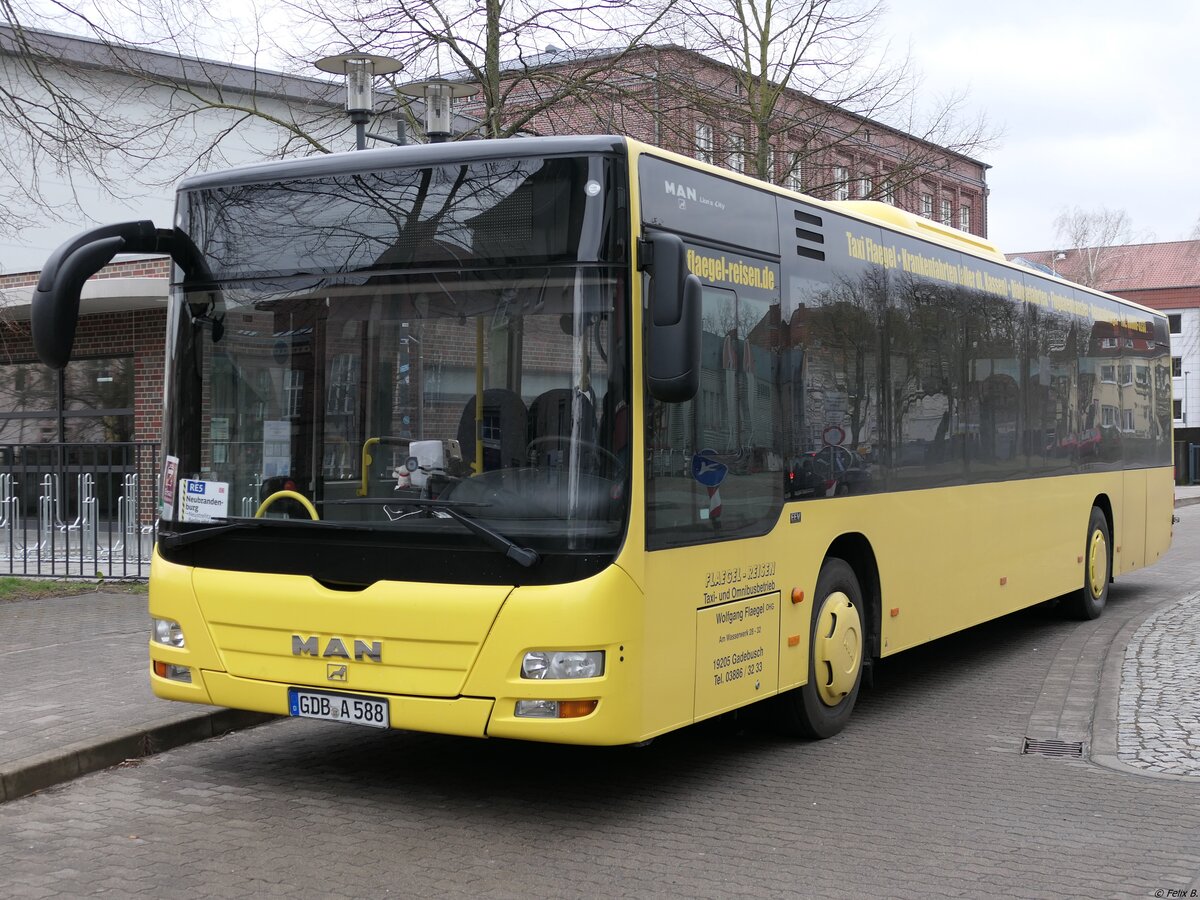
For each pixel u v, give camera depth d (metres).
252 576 6.01
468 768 6.83
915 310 8.70
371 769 6.79
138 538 13.34
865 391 7.93
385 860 5.29
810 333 7.28
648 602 5.68
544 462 5.54
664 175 5.95
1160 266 86.38
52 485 13.89
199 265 6.30
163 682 6.29
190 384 6.28
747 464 6.57
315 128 16.77
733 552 6.40
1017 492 10.47
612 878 5.07
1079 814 6.02
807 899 4.84
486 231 5.75
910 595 8.48
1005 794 6.38
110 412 19.11
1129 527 13.72
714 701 6.24
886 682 9.56
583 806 6.13
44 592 12.66
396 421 5.81
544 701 5.44
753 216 6.76
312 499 5.93
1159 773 6.73
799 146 19.47
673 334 5.36
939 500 8.95
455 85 12.65
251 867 5.19
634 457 5.59
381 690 5.69
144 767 6.79
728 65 17.83
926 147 20.17
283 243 6.12
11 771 6.18
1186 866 5.24
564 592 5.42
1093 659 10.30
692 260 6.15
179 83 16.25
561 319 5.59
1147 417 14.50
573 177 5.65
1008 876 5.11
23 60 12.18
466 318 5.74
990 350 9.99
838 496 7.53
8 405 20.05
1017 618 12.91
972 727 7.96
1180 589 15.60
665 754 7.21
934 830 5.75
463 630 5.51
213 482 6.19
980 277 9.88
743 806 6.14
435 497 5.69
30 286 18.69
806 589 7.16
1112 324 13.30
